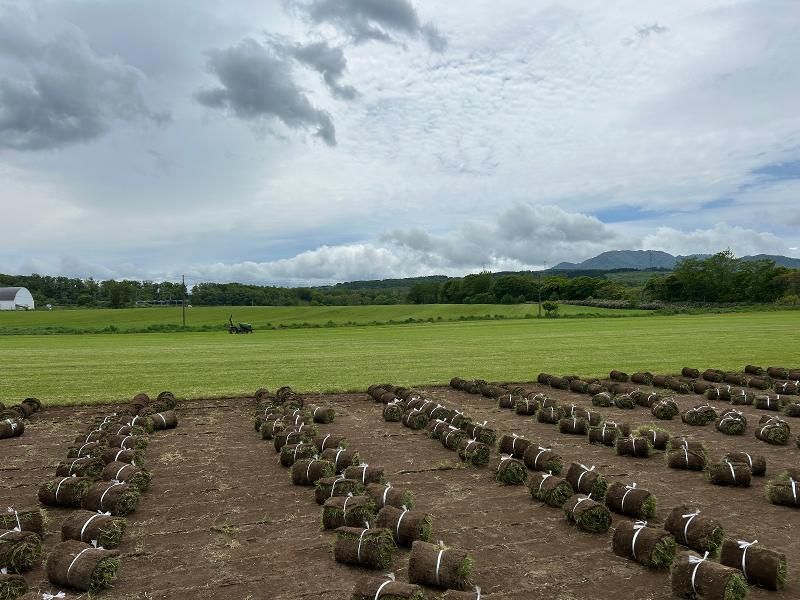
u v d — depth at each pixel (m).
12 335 69.00
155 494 11.56
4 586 7.35
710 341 44.38
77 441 14.91
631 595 7.46
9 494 11.84
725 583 7.11
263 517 10.27
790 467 13.33
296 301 170.62
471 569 7.83
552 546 8.94
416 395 20.94
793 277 124.12
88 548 7.96
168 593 7.62
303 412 18.00
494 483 12.13
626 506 10.13
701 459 12.91
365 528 8.77
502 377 27.77
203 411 20.62
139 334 70.75
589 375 27.80
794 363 32.09
